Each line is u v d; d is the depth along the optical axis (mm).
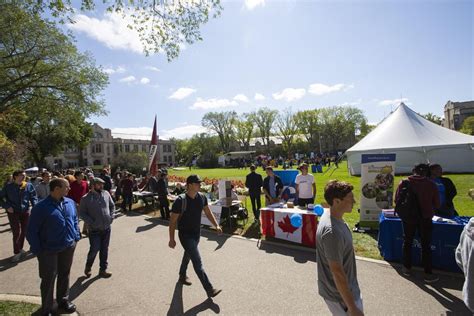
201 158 60531
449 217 5094
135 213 11117
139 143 80625
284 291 4094
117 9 5480
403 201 4371
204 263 5289
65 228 3756
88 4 5164
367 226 6973
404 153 17734
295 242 6227
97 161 69812
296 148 74875
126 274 4973
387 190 6875
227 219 8367
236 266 5086
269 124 74500
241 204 8969
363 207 7008
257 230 7461
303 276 4570
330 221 2133
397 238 4957
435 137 15883
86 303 4004
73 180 8414
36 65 17234
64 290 3783
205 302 3885
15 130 21641
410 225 4332
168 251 6172
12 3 12242
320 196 12906
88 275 4879
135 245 6691
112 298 4117
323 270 2186
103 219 4906
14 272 5332
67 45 16984
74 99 18812
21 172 6246
